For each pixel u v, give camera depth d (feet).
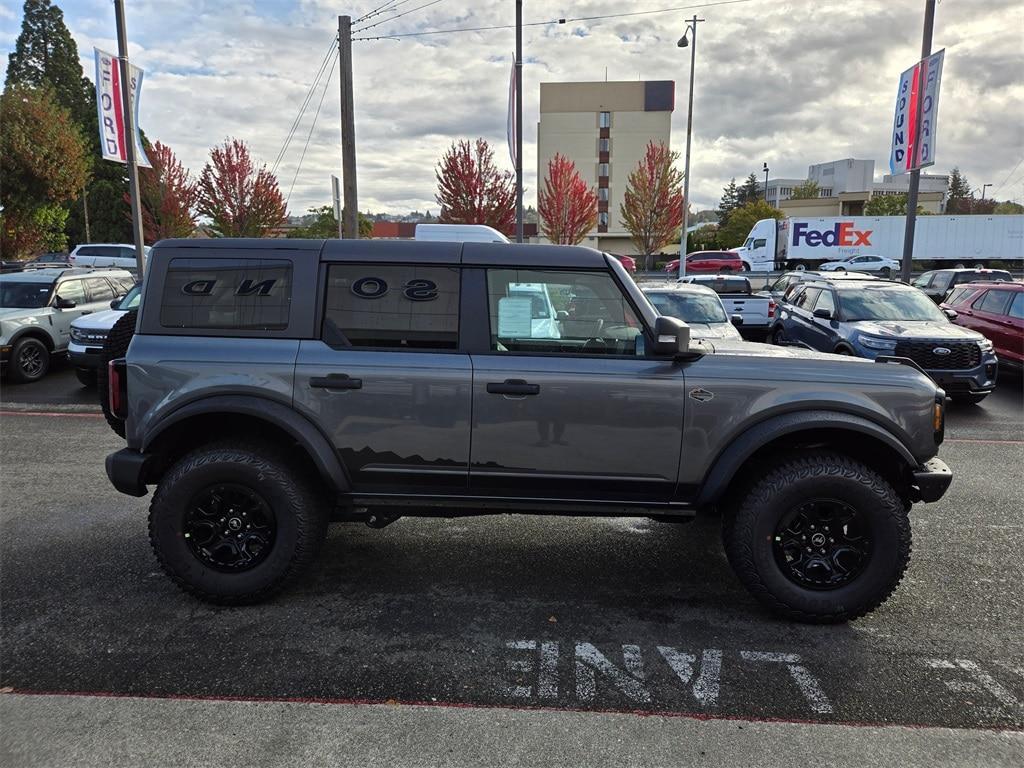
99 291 42.24
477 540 16.03
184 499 12.14
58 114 107.14
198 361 12.12
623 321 12.35
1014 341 37.50
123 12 47.67
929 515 17.92
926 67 49.29
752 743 8.91
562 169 149.28
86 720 9.23
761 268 132.67
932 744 8.93
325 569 14.35
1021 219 120.47
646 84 223.51
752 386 12.06
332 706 9.61
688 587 13.69
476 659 10.94
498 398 12.05
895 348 31.35
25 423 27.58
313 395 12.05
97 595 13.00
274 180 117.29
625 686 10.23
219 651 11.07
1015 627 12.15
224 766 8.37
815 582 12.07
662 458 12.17
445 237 35.78
